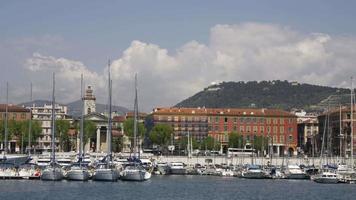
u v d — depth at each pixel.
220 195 132.50
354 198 130.50
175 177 196.88
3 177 161.88
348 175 180.75
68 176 159.12
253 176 197.38
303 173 195.12
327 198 130.00
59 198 117.38
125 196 124.38
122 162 188.62
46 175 158.25
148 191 137.12
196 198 124.56
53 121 165.88
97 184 151.12
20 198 116.06
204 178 194.38
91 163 185.12
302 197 131.62
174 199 121.31
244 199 125.12
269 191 145.62
